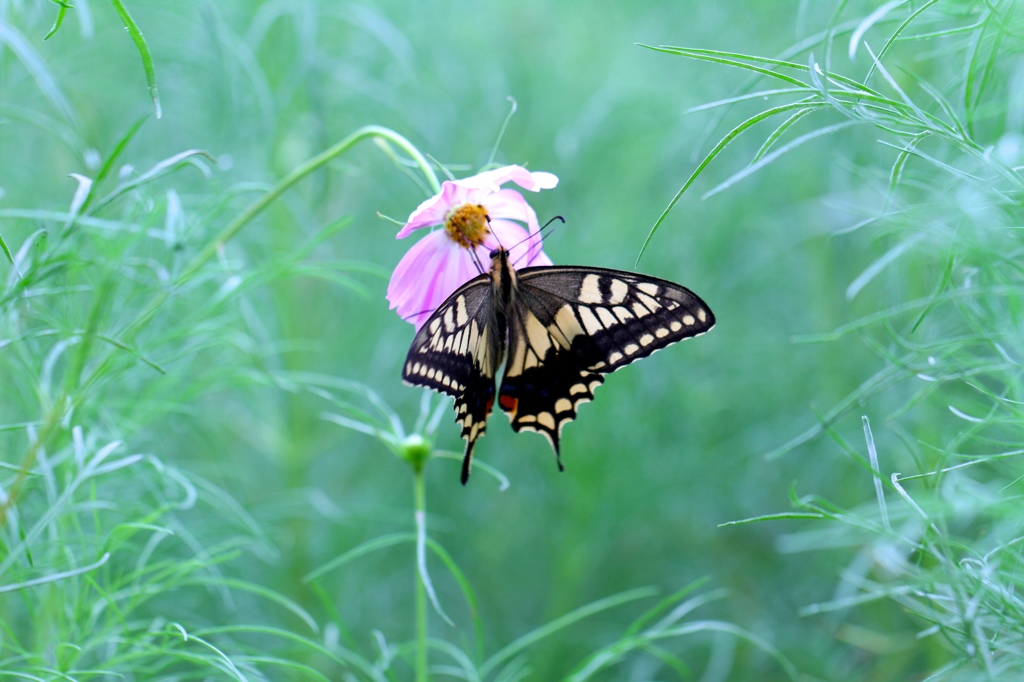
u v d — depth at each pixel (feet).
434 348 4.82
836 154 5.25
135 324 4.91
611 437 5.40
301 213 5.34
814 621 5.40
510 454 5.45
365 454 5.49
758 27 5.45
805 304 5.55
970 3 4.78
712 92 5.48
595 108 5.49
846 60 5.28
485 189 4.80
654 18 5.58
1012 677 4.76
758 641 4.96
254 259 5.36
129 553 5.16
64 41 5.19
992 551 4.75
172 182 5.28
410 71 5.34
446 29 5.55
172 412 5.18
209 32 5.17
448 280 4.92
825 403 5.39
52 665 4.88
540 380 4.89
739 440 5.49
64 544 4.89
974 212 4.73
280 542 5.35
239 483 5.43
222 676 4.96
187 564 4.92
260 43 5.32
